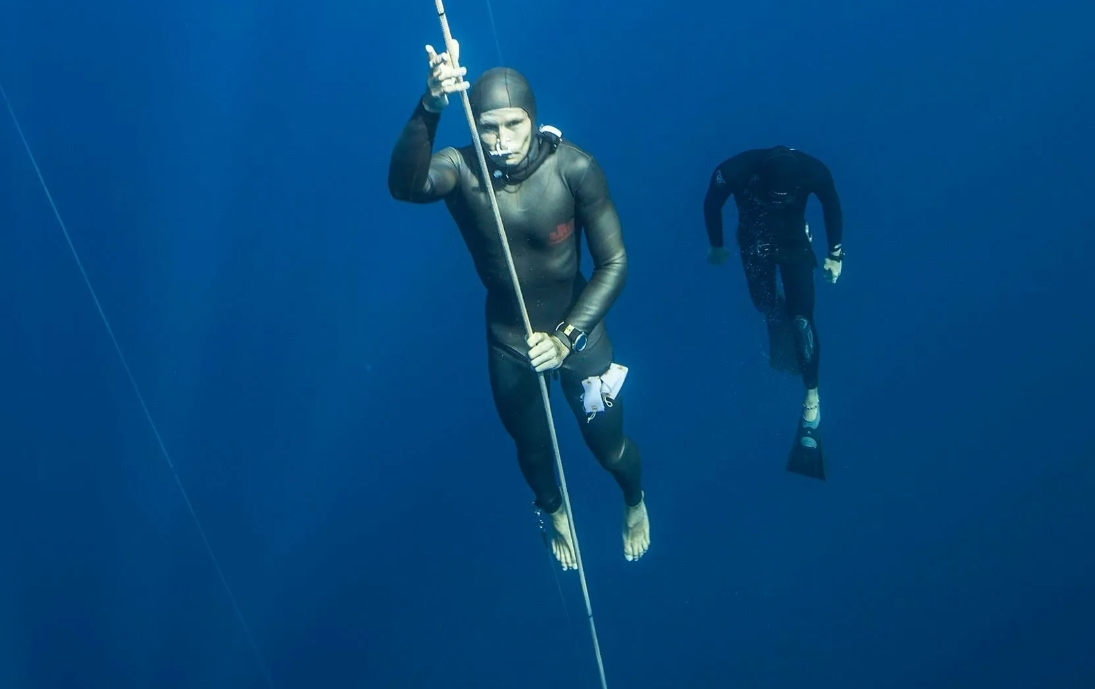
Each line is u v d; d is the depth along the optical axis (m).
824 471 7.57
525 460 5.80
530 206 4.65
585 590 5.07
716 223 7.25
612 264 4.74
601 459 5.88
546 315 5.11
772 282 7.33
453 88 3.97
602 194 4.69
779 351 7.53
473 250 4.91
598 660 5.30
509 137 4.37
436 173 4.49
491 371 5.40
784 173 6.82
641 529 6.47
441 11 3.92
